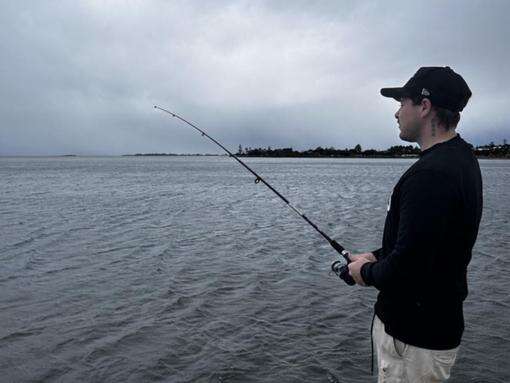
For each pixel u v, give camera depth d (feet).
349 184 137.28
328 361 18.97
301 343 20.54
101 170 281.33
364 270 9.39
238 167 367.04
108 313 23.84
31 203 80.18
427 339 9.02
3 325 22.21
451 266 8.83
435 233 8.30
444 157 8.63
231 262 34.50
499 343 20.54
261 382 17.39
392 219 9.32
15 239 44.73
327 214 63.98
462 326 9.34
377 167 360.07
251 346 20.17
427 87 9.18
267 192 105.40
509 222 55.77
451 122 9.18
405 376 9.39
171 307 24.68
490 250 39.19
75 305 25.04
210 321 22.85
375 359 19.10
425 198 8.35
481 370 18.24
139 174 219.00
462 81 9.25
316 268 32.73
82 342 20.43
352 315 23.75
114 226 52.70
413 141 9.73
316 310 24.39
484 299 26.17
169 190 112.16
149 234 47.11
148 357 19.11
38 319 23.00
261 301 25.70
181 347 20.02
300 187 123.13
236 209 70.18
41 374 17.76
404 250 8.43
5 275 31.17
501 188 117.60
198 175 207.41
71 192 105.29
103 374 17.83
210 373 17.94
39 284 28.99
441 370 9.24
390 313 9.41
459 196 8.42
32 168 324.60
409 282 8.72
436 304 8.93
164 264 33.96
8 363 18.57
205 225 53.31
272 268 32.68
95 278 30.27
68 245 41.55
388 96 10.11
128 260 35.37
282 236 45.78
